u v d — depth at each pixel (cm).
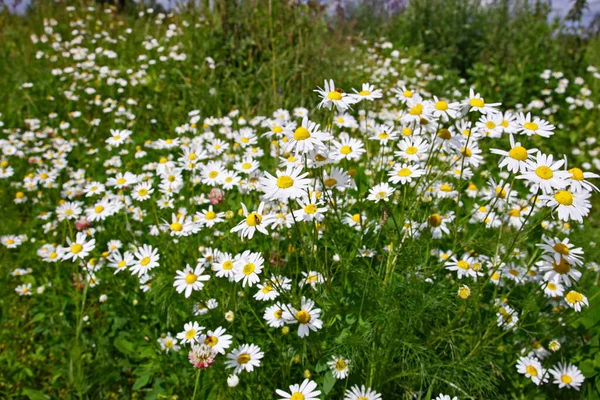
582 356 56
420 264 55
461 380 48
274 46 135
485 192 74
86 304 69
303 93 124
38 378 64
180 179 74
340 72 138
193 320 57
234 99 127
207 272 58
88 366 61
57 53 160
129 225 71
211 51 140
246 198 75
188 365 57
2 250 82
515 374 55
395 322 47
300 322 48
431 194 64
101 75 134
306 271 60
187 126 103
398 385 52
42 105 130
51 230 84
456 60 184
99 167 105
